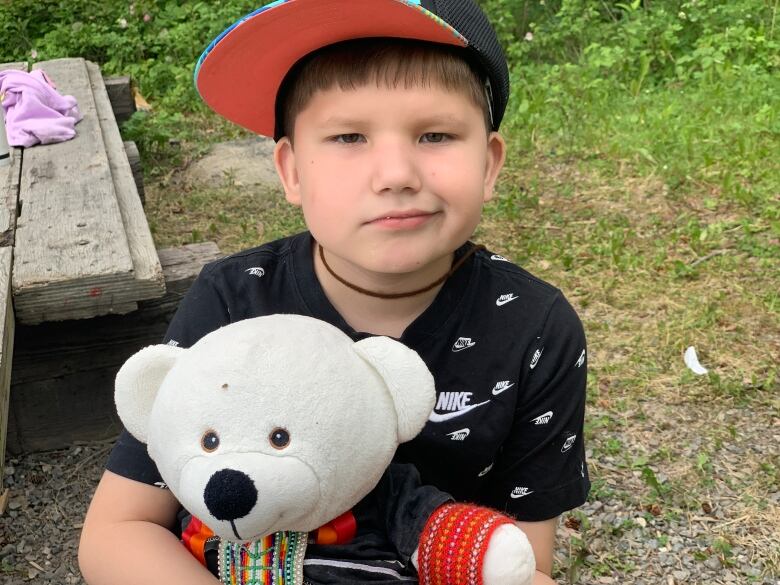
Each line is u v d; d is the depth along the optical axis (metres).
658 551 2.83
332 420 1.23
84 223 3.19
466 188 1.42
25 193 3.57
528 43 8.16
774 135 5.82
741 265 4.44
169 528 1.63
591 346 3.87
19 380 3.11
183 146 6.43
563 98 6.79
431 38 1.40
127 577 1.46
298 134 1.49
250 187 5.68
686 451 3.26
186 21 8.91
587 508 3.00
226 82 1.56
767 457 3.22
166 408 1.26
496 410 1.60
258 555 1.34
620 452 3.26
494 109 1.56
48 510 3.01
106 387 3.20
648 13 8.33
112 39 8.38
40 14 9.09
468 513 1.33
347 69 1.41
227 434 1.21
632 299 4.20
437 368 1.59
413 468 1.46
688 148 5.60
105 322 3.10
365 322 1.60
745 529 2.90
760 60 7.23
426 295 1.58
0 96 4.47
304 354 1.27
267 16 1.40
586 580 2.72
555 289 1.68
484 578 1.28
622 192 5.29
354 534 1.38
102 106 5.25
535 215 5.09
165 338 1.68
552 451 1.68
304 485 1.21
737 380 3.62
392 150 1.39
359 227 1.41
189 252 3.28
